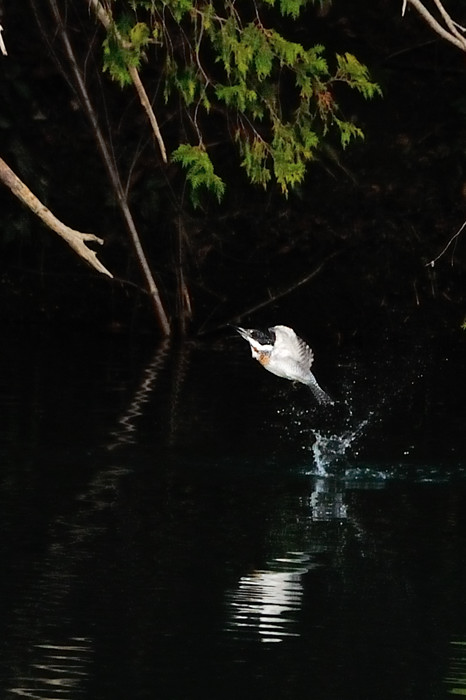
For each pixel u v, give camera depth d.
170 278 22.48
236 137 15.88
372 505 11.02
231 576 9.01
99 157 22.30
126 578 8.88
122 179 22.28
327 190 22.38
